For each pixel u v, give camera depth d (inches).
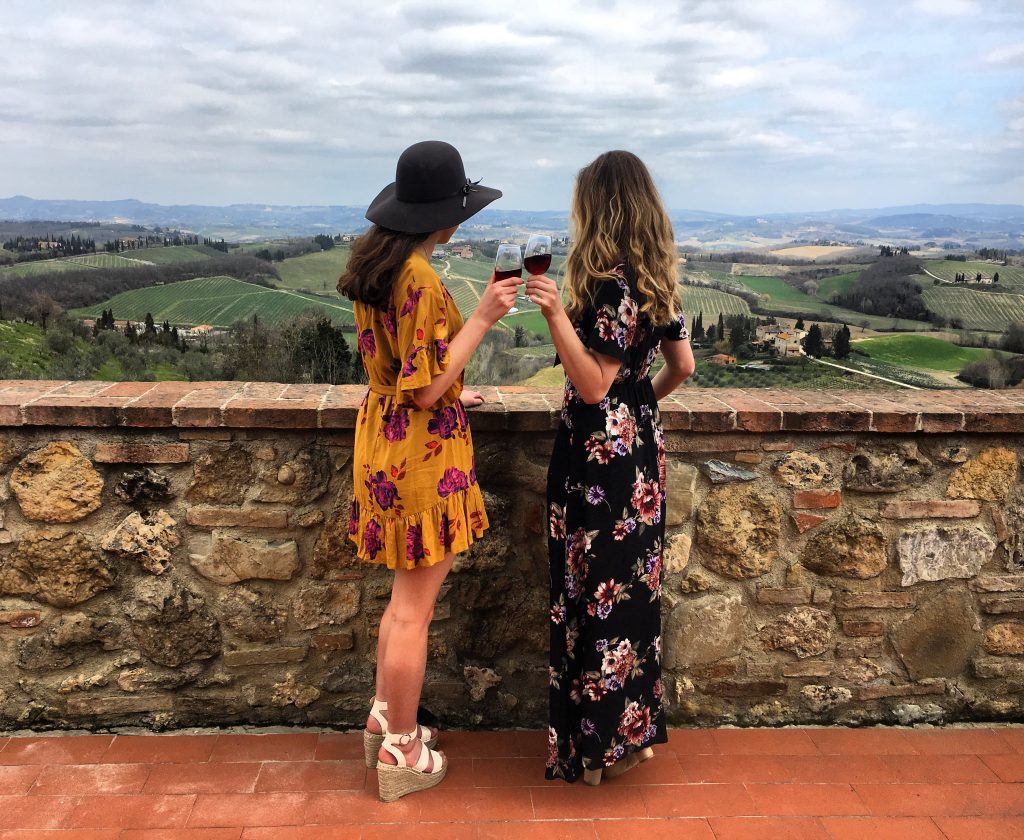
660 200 75.0
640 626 81.8
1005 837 78.4
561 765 84.0
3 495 89.6
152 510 91.8
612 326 73.1
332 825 77.7
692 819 80.3
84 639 93.1
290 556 93.4
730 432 95.3
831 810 82.3
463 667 98.7
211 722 96.2
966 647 101.4
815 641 100.3
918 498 97.9
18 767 86.6
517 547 97.3
